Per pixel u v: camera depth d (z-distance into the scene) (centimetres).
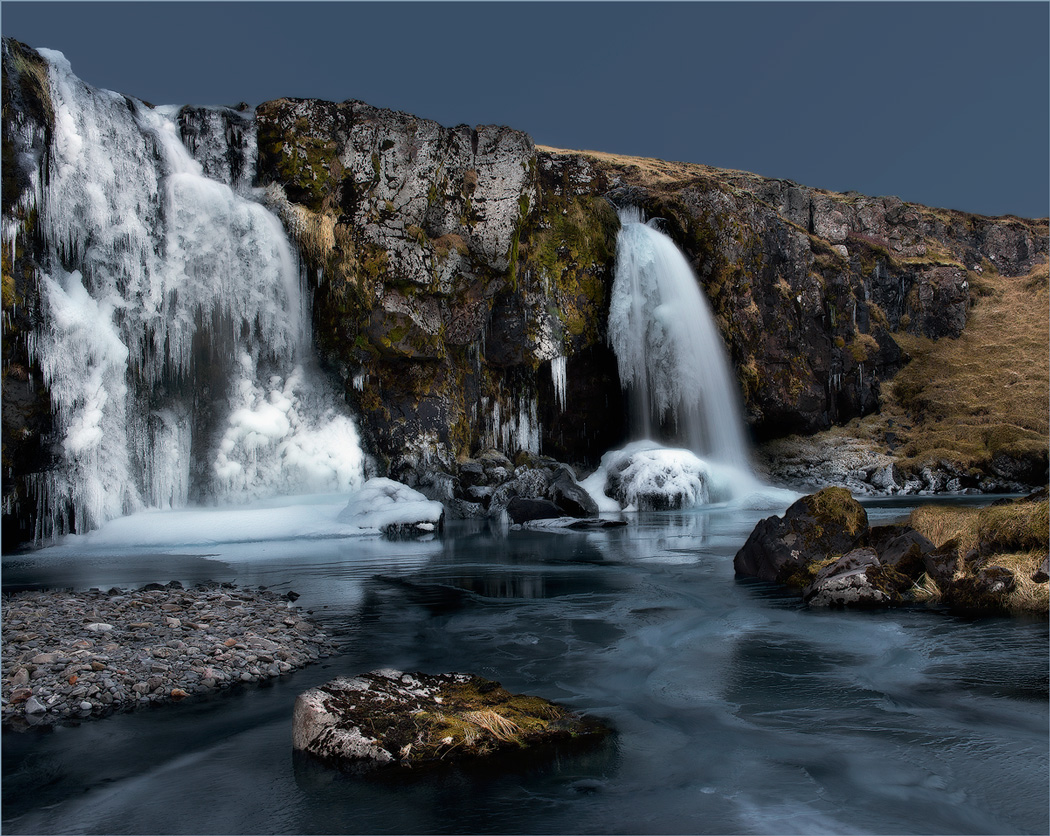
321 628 774
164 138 1808
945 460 3000
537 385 2556
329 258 1948
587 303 2531
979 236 4400
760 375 2994
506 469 2173
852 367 3353
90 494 1545
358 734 456
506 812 393
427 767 443
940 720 520
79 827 380
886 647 698
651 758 459
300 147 1950
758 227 3039
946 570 881
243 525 1630
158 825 381
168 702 548
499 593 976
